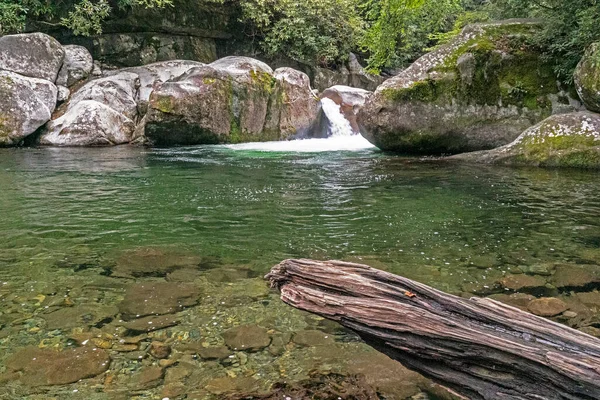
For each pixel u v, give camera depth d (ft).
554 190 19.04
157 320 8.02
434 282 9.83
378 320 5.42
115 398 5.96
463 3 61.98
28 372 6.50
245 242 12.59
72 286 9.50
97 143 35.14
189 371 6.55
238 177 22.36
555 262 10.99
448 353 5.09
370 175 22.84
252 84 39.06
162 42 47.60
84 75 41.27
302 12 57.00
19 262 10.89
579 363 4.48
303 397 5.99
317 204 16.94
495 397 4.85
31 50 37.47
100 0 42.98
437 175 22.67
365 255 11.56
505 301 8.84
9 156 28.71
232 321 8.00
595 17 25.09
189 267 10.66
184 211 15.93
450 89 29.35
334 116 45.06
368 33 38.17
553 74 28.81
